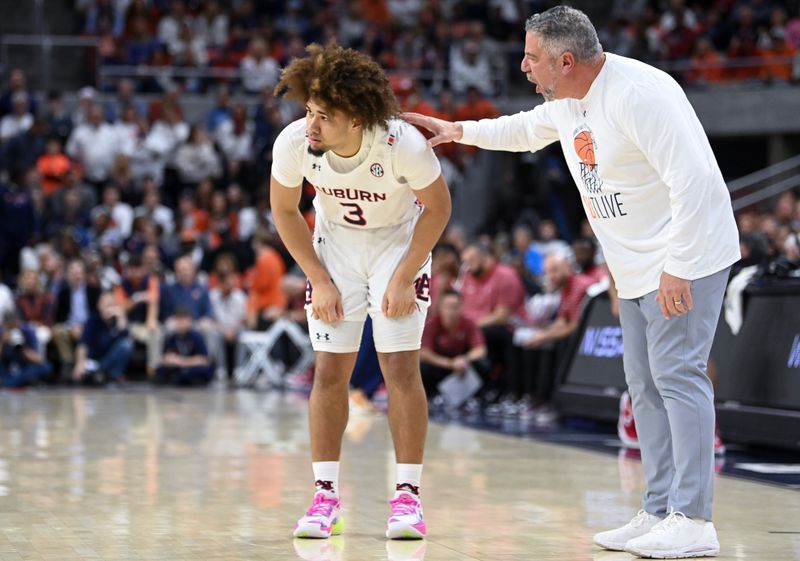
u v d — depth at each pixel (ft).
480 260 67.51
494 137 28.73
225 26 122.31
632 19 125.80
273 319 85.46
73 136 103.50
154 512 30.68
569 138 27.04
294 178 27.09
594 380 56.49
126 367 84.74
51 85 113.60
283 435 49.96
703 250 25.16
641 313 27.25
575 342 58.65
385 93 25.79
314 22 124.77
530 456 44.09
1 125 104.83
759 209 88.48
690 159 25.04
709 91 114.62
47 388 79.61
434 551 25.93
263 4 126.62
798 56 110.73
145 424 54.44
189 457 42.27
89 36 119.75
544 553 25.88
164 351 83.92
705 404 25.90
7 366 79.00
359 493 34.47
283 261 95.61
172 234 95.76
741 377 46.75
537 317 67.36
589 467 40.91
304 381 82.64
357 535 27.81
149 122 107.45
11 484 35.42
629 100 25.39
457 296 64.95
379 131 25.95
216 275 90.27
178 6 120.57
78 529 28.27
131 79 115.34
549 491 35.17
